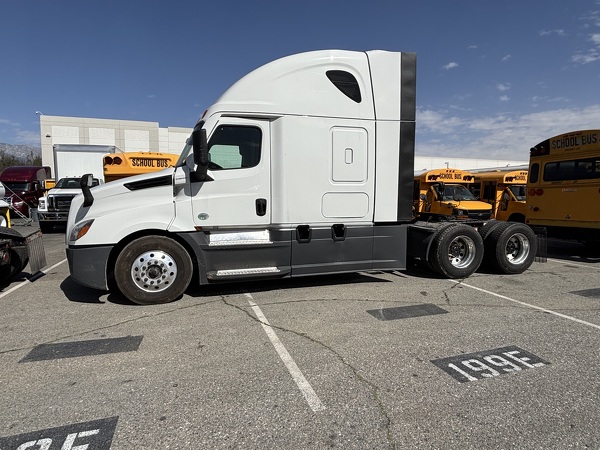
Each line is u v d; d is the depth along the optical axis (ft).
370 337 13.21
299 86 17.88
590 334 13.62
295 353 11.93
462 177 49.65
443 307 16.70
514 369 10.93
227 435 7.98
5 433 8.02
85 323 14.64
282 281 21.33
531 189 34.35
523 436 7.95
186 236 16.94
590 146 29.22
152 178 16.80
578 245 40.24
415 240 22.58
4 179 57.41
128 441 7.79
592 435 7.98
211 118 17.01
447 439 7.85
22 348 12.36
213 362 11.34
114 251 17.07
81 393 9.63
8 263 19.25
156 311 15.99
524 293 19.15
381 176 19.22
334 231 18.85
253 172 17.61
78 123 123.75
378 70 18.90
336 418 8.57
